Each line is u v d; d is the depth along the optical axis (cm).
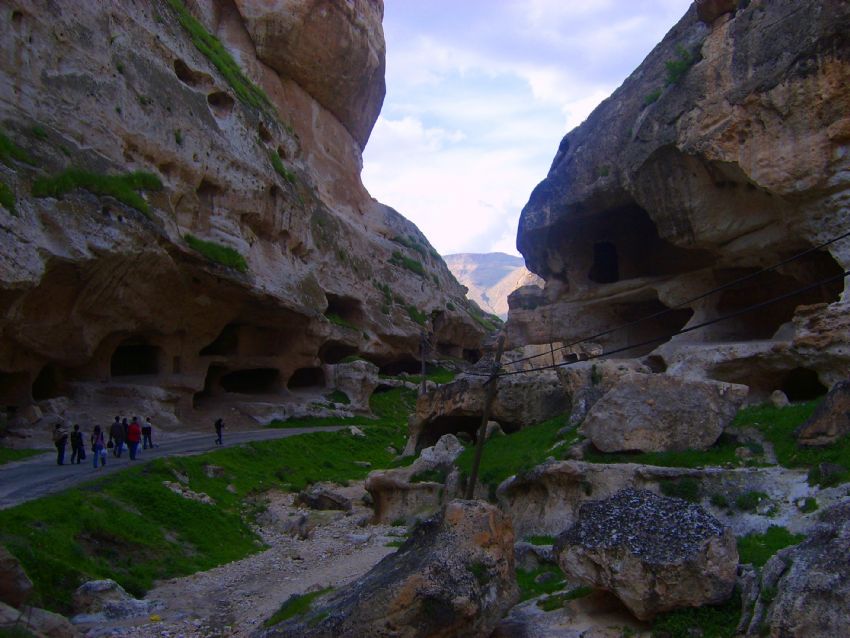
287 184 4691
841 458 1498
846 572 948
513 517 1895
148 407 3456
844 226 2073
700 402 1788
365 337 5847
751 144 2228
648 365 2555
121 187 3039
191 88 3866
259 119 4628
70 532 1816
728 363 2228
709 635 1054
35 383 3184
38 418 2917
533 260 3434
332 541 2230
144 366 3806
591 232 3231
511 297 3644
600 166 2856
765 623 1006
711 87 2369
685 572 1088
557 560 1234
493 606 1116
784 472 1552
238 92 4450
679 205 2556
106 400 3350
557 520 1739
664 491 1609
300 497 2817
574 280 3281
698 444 1756
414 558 1147
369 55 6738
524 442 2250
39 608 1430
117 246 2903
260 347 4572
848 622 912
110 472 2362
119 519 2017
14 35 2714
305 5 5888
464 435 2875
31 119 2733
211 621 1553
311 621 1129
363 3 6631
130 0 3512
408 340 6419
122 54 3319
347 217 6594
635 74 2922
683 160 2497
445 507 1206
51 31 2898
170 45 3775
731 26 2362
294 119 6175
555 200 3098
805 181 2103
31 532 1709
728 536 1120
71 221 2720
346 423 4572
